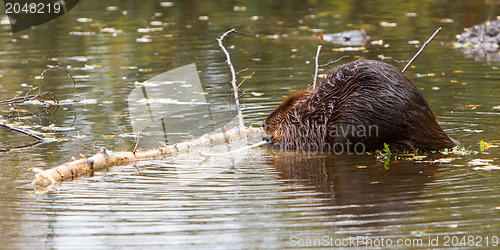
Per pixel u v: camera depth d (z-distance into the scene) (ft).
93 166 47.50
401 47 103.04
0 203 39.91
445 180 42.42
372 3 159.74
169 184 43.50
